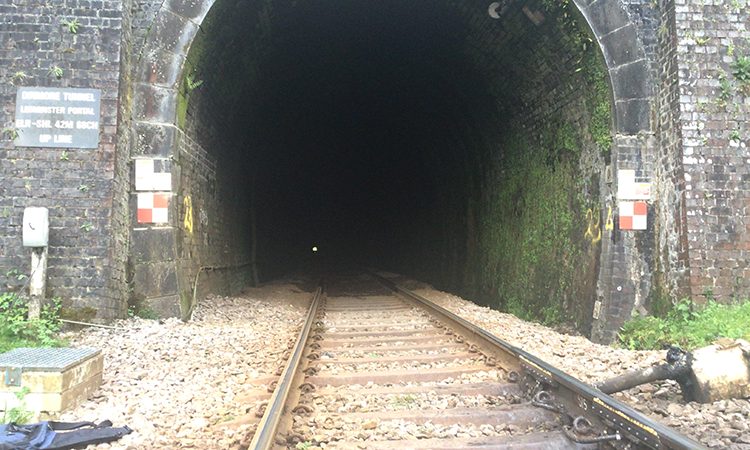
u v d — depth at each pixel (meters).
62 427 4.22
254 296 14.68
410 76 15.37
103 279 7.64
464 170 17.02
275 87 15.54
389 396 5.11
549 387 4.90
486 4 9.88
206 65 9.73
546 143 11.12
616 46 8.62
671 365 4.92
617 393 5.17
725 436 3.93
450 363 6.50
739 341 5.05
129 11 8.37
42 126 7.78
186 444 3.94
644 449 3.51
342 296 16.94
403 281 22.89
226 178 13.79
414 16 11.89
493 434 4.18
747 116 7.97
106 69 7.95
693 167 7.84
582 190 9.60
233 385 5.54
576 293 9.46
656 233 8.43
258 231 19.56
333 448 3.85
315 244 44.53
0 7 7.88
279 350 7.13
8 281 7.47
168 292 8.43
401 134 21.67
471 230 16.52
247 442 3.80
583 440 3.83
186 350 6.90
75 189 7.73
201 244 10.87
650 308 8.34
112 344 6.93
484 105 13.38
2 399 4.49
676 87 8.04
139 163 8.42
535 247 11.53
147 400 5.00
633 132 8.55
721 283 7.65
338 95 18.92
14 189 7.66
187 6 8.66
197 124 10.29
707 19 8.09
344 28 13.26
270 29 11.55
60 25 7.94
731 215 7.79
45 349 5.16
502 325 9.52
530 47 10.04
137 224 8.39
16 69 7.83
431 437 4.12
